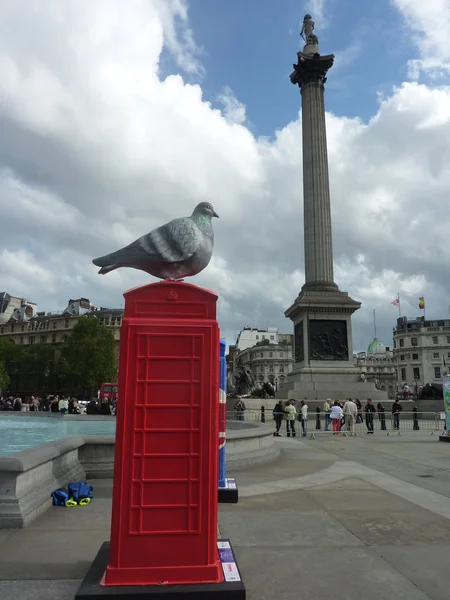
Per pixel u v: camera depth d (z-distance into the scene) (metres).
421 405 40.75
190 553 4.32
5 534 6.64
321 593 4.79
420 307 106.69
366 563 5.64
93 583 4.24
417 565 5.59
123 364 4.48
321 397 40.28
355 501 8.93
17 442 17.39
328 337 43.03
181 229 6.04
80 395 104.19
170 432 4.43
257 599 4.64
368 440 22.62
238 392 45.69
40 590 4.80
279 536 6.69
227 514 7.91
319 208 47.09
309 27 54.31
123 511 4.31
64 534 6.66
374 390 41.19
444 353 131.88
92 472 10.78
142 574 4.23
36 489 7.91
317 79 50.72
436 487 10.45
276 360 131.88
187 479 4.39
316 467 13.26
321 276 45.59
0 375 99.62
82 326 91.69
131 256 6.07
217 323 4.63
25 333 132.88
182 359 4.53
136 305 4.65
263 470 12.66
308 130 49.41
